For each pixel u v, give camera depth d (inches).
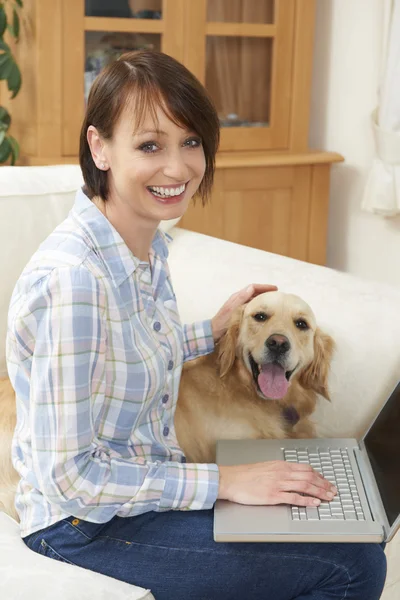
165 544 45.3
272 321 56.9
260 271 64.1
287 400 56.9
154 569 44.8
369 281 62.8
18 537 47.1
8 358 45.6
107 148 44.3
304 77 120.3
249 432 56.4
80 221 44.8
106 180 45.7
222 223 115.2
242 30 115.0
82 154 45.8
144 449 48.0
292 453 53.3
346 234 129.6
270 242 119.5
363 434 57.0
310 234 122.2
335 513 45.7
